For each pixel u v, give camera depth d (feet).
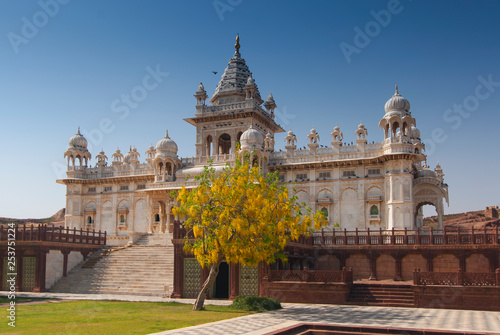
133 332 55.57
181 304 87.30
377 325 63.00
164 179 162.61
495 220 241.96
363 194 145.69
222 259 89.76
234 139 170.09
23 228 117.80
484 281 83.46
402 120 141.59
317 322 65.26
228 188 82.17
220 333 54.90
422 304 85.51
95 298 96.68
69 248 123.95
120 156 197.06
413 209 139.44
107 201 180.96
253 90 170.50
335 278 90.68
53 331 56.18
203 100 176.76
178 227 101.45
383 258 119.34
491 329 60.18
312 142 156.76
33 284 115.03
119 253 128.88
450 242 112.78
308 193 152.76
